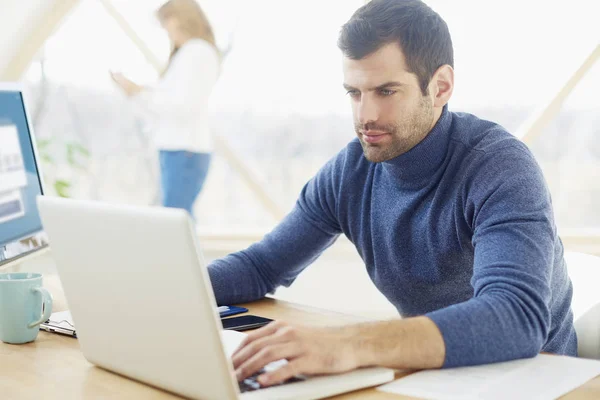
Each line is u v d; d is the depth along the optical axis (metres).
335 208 1.58
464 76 3.04
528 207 1.20
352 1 3.13
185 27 3.03
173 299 0.86
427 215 1.42
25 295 1.17
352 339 0.98
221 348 0.84
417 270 1.46
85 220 0.94
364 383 0.95
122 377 1.02
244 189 3.44
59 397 0.94
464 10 2.99
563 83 2.95
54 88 3.43
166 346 0.90
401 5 1.33
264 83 3.30
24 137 1.56
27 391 0.96
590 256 1.50
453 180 1.38
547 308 1.09
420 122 1.36
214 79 3.12
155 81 3.36
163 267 0.85
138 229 0.86
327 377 0.96
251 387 0.92
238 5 3.24
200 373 0.87
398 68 1.32
